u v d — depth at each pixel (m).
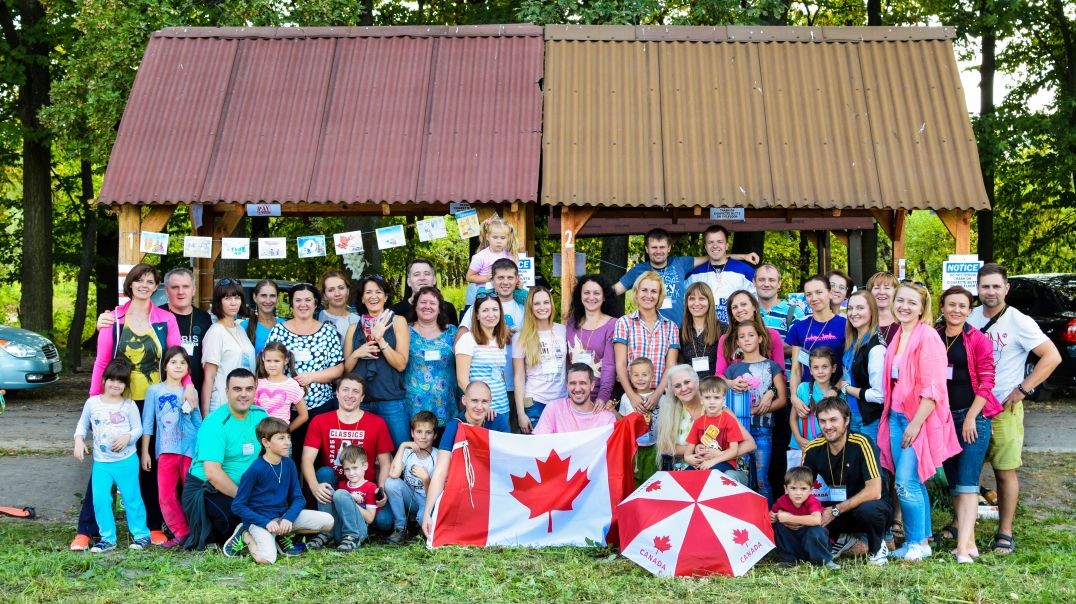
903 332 6.70
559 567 6.21
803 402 7.13
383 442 7.23
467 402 7.11
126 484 7.02
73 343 19.77
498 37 9.86
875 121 9.18
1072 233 21.70
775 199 8.72
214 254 10.12
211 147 9.08
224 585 5.93
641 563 6.15
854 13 22.22
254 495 6.63
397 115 9.31
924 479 6.45
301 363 7.45
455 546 6.79
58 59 17.47
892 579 5.90
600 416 7.38
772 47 9.73
